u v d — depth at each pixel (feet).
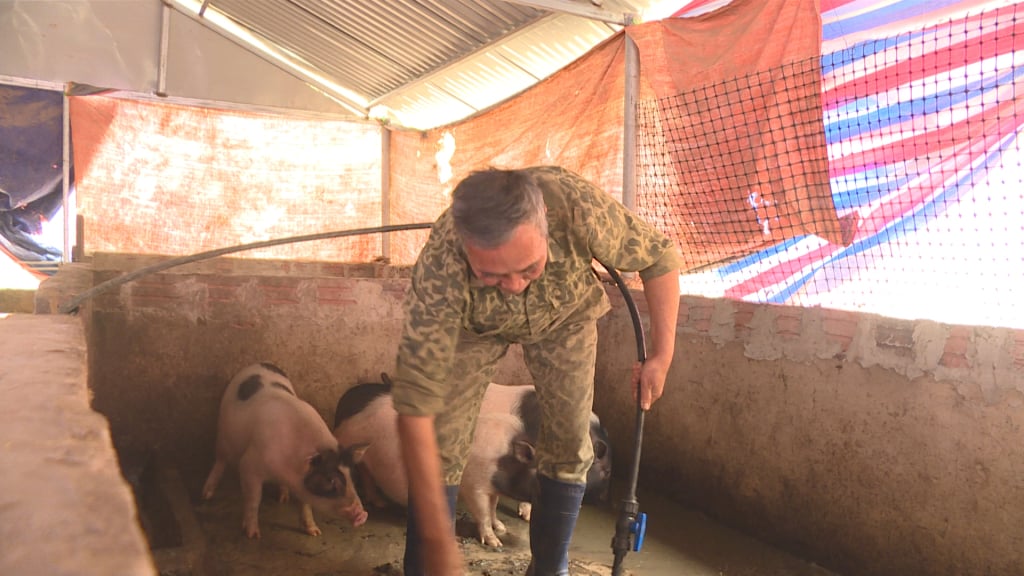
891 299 12.35
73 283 12.01
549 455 8.82
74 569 2.24
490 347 8.18
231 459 12.68
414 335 6.21
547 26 18.04
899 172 12.84
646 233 7.64
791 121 12.20
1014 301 11.23
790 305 11.34
